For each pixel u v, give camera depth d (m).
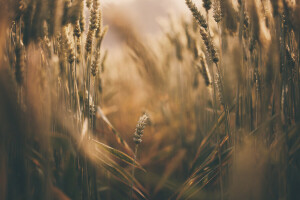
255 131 0.57
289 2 0.56
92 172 0.60
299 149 0.60
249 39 0.59
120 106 1.39
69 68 0.61
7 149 0.49
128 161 0.62
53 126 0.61
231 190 0.55
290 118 0.61
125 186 0.65
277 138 0.58
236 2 0.62
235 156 0.57
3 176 0.47
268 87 0.56
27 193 0.50
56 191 0.54
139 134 0.58
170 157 0.88
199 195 0.64
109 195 0.67
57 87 0.60
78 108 0.60
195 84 1.04
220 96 0.63
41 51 0.56
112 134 0.74
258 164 0.55
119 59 1.67
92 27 0.58
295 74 0.61
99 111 0.72
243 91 0.62
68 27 0.58
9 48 0.53
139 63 1.12
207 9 0.57
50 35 0.51
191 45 0.89
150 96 1.37
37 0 0.50
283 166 0.56
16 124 0.47
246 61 0.61
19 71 0.50
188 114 1.20
